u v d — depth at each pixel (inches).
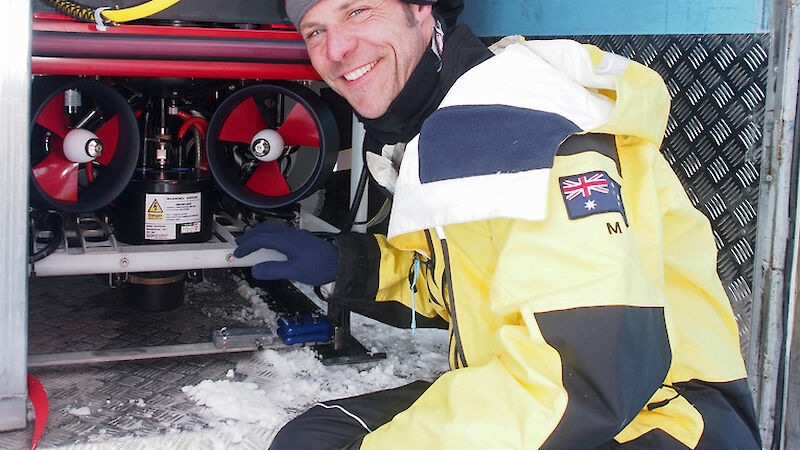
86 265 80.7
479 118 51.7
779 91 71.7
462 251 58.7
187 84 88.6
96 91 82.1
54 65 76.7
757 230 75.1
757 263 75.4
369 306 74.9
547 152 48.8
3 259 63.6
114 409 75.0
